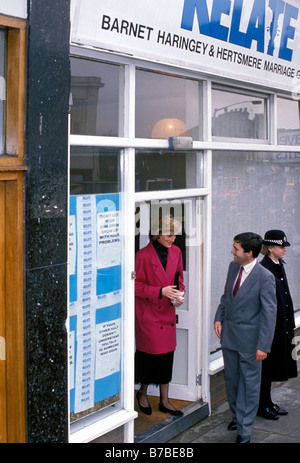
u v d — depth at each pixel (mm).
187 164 5750
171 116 5508
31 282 3957
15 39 3828
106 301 4762
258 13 6133
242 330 5285
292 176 7844
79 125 4496
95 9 4230
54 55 4008
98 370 4730
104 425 4688
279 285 5980
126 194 4887
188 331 6031
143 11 4637
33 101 3893
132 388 4980
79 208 4477
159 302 5594
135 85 5055
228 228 6613
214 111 6230
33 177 3922
